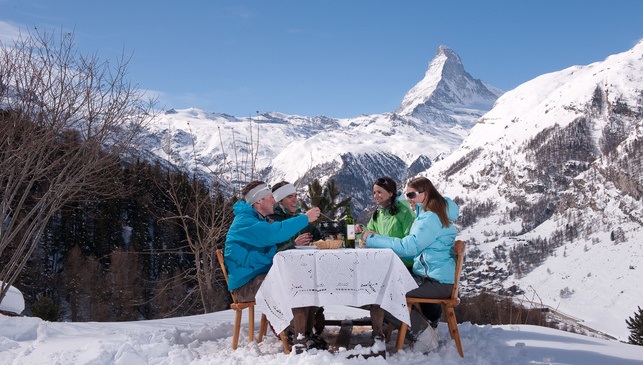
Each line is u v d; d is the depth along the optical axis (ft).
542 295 564.71
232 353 15.81
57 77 29.68
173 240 164.45
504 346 17.10
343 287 14.90
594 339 19.98
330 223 17.21
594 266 600.39
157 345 15.62
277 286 15.05
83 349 15.64
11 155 30.32
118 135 31.68
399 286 14.96
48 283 143.33
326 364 13.58
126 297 130.11
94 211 173.68
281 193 20.27
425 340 15.97
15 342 17.04
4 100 28.96
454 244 16.51
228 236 16.90
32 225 31.01
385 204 19.08
